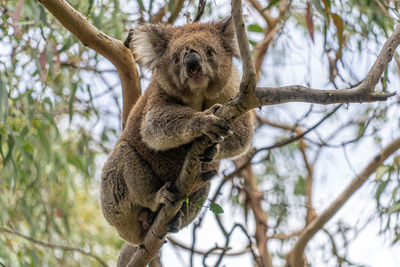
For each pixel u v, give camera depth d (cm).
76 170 1728
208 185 1098
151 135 963
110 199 1085
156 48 1070
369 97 693
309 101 705
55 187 1558
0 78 1174
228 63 1033
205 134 801
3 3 1271
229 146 970
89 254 1395
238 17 684
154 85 1049
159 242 985
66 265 1442
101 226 1744
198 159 834
